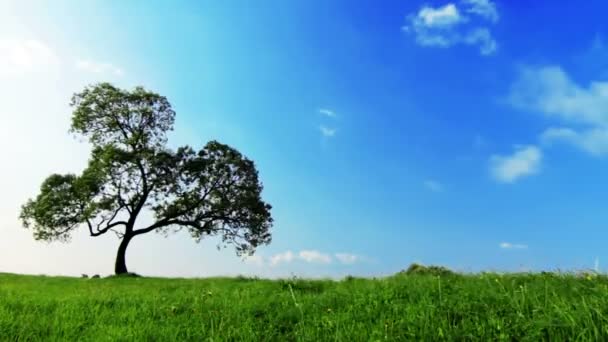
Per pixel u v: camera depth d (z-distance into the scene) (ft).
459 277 35.19
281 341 24.25
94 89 98.53
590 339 17.21
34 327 26.58
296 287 40.55
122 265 100.22
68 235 97.50
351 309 27.84
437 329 21.40
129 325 27.14
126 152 96.94
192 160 102.53
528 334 19.13
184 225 103.96
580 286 25.35
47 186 97.55
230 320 27.84
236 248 106.83
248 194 104.78
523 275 32.09
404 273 42.73
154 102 102.32
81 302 34.47
